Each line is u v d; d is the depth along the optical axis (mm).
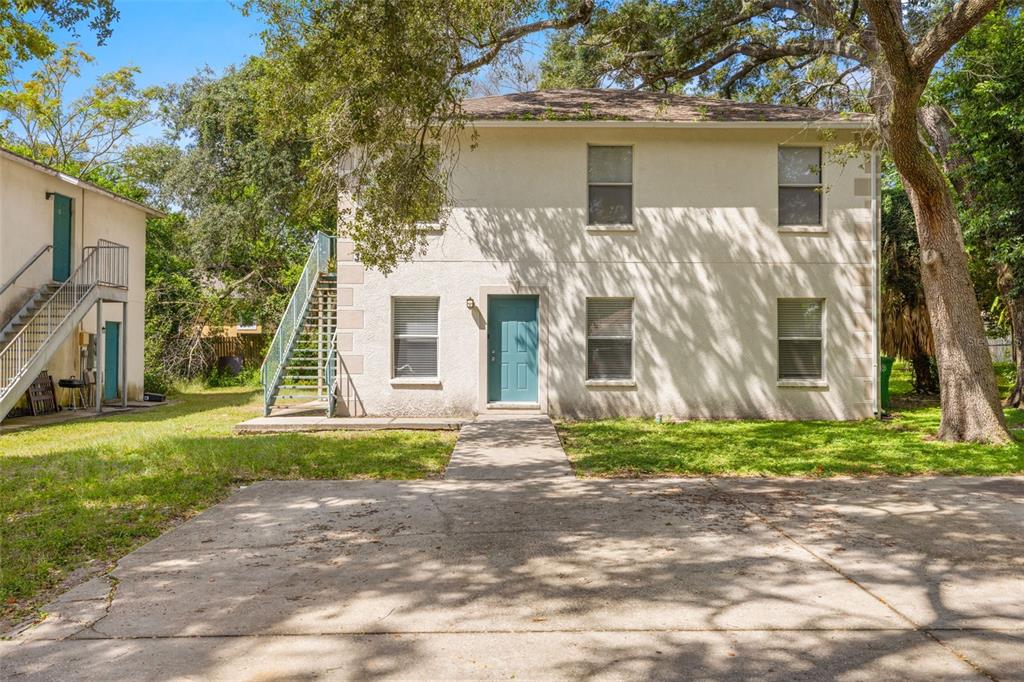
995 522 6738
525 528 6539
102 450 10664
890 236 18516
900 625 4289
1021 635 4137
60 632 4238
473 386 14547
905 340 19453
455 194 14664
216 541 6168
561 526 6609
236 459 9742
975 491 8203
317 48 9445
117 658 3873
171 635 4180
